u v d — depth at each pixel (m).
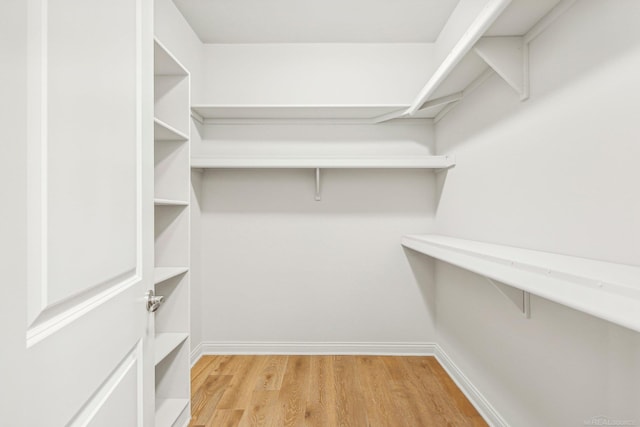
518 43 1.41
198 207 2.64
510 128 1.56
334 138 2.72
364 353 2.73
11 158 0.44
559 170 1.22
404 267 2.73
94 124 0.66
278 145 2.72
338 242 2.73
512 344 1.56
